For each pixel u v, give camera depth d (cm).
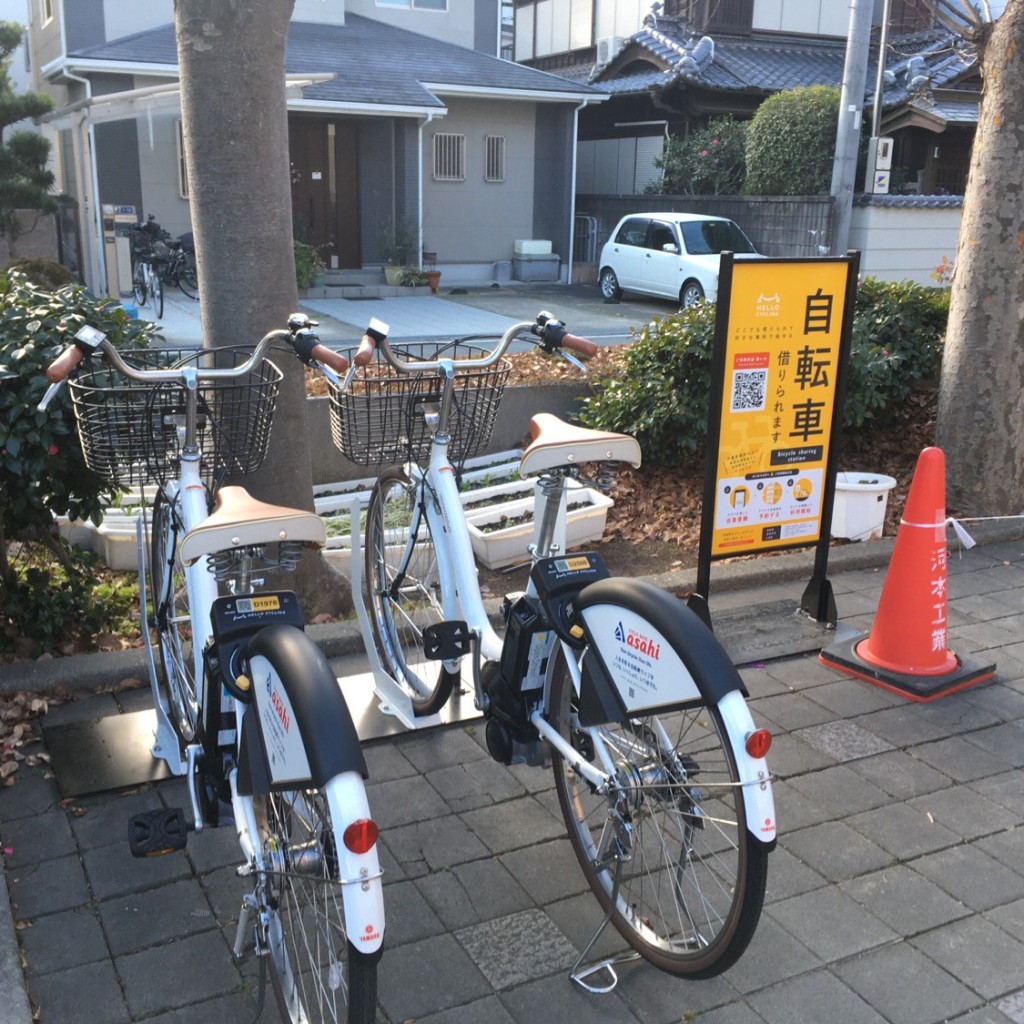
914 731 380
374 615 385
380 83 1698
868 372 668
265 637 220
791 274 427
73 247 1636
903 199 1659
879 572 539
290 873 215
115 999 248
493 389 337
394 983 256
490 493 616
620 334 1322
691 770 244
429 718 368
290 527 252
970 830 321
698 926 267
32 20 1980
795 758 360
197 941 268
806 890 291
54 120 1523
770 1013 247
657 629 230
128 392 295
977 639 459
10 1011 238
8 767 339
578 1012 247
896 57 2203
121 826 314
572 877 296
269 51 410
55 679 387
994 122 557
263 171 418
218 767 261
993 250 568
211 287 426
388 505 394
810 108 1764
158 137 1638
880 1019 246
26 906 279
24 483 394
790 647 443
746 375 430
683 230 1606
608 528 619
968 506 601
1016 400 585
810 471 455
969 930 277
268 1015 244
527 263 1945
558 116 1941
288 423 442
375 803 332
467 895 288
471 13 2073
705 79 1941
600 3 2409
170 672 337
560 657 276
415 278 1747
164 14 1734
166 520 332
